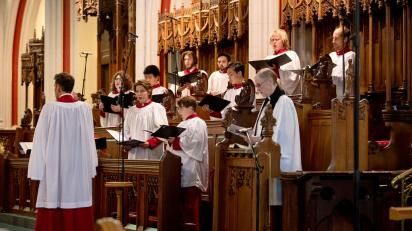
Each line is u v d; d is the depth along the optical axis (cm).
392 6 1145
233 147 800
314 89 919
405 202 670
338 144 770
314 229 695
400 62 1134
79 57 2059
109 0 1859
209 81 1321
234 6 1482
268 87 789
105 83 1978
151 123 1057
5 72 2369
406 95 1076
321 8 1235
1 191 1295
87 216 922
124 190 980
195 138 962
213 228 822
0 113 2356
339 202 707
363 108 784
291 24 1307
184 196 961
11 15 2370
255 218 739
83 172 922
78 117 926
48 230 901
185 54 1309
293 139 773
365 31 1207
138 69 1714
